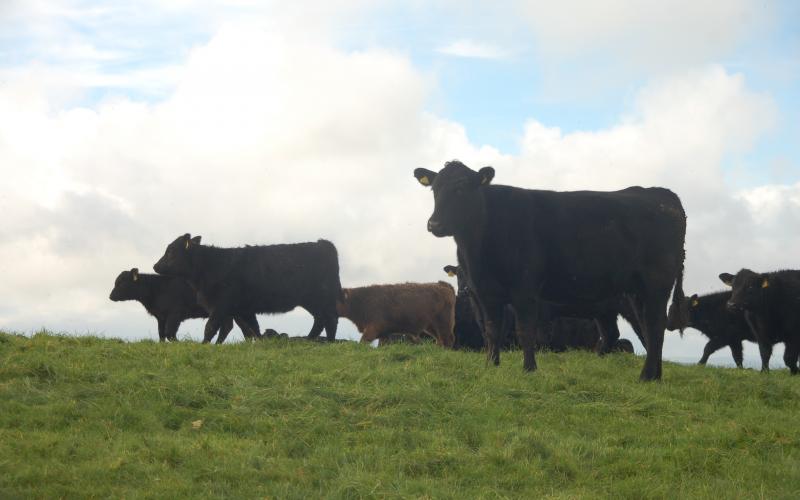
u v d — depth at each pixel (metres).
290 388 10.31
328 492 7.33
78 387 10.11
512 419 9.77
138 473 7.61
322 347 13.90
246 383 10.55
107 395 9.92
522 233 12.35
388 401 9.94
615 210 12.62
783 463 8.54
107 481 7.40
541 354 14.85
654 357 12.70
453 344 21.27
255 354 12.80
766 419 10.36
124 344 13.26
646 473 8.16
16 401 9.45
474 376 11.59
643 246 12.74
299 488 7.40
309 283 18.83
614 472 8.24
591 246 12.45
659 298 12.83
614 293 12.84
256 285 18.39
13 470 7.47
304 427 9.15
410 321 21.41
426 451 8.44
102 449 8.18
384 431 8.97
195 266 18.23
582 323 18.44
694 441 9.16
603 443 9.04
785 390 12.00
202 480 7.58
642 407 10.47
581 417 10.01
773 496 7.59
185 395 9.94
